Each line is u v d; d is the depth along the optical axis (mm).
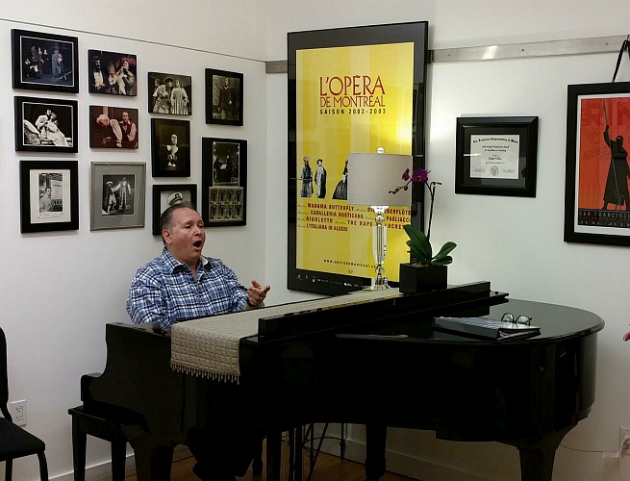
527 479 2844
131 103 3791
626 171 3268
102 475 3793
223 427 2637
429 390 2637
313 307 3000
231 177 4293
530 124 3486
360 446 4102
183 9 3988
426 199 3875
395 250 3939
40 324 3512
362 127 4008
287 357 2588
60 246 3561
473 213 3727
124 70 3729
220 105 4188
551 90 3457
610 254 3354
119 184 3754
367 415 2674
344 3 4090
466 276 3775
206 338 2611
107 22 3660
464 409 2629
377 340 2650
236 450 2922
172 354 2730
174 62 3967
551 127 3469
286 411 2600
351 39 3994
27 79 3369
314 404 2650
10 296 3400
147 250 3914
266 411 2562
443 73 3770
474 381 2623
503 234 3643
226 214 4281
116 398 3080
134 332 2951
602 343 3398
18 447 2912
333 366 2664
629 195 3268
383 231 3568
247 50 4340
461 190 3723
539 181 3521
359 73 3986
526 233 3576
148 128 3875
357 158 3465
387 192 3449
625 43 3223
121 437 3145
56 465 3617
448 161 3787
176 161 3990
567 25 3391
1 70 3312
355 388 2668
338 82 4070
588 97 3328
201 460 2855
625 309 3324
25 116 3373
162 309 3514
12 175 3377
